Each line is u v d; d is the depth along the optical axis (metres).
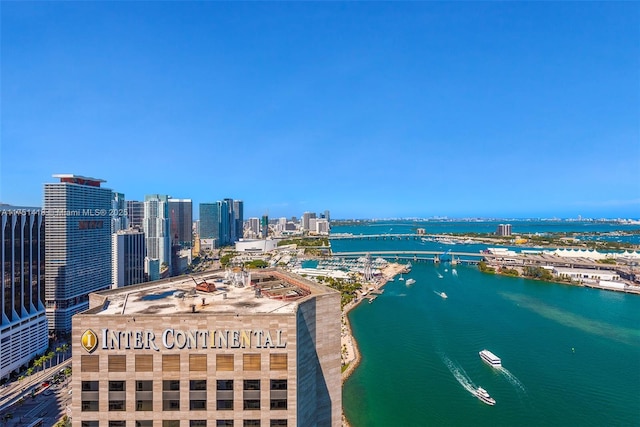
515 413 144.88
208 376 68.56
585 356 196.50
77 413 66.81
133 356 67.62
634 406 148.25
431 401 154.75
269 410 69.38
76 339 67.00
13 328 181.75
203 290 94.75
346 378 176.00
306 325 82.06
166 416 67.88
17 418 143.25
